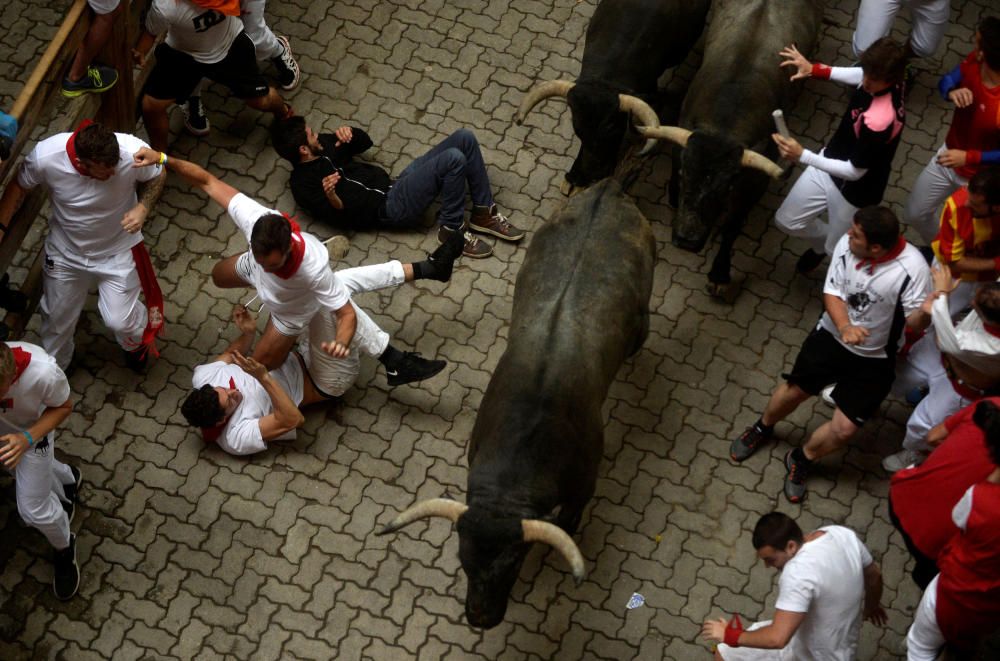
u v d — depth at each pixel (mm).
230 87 7266
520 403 5438
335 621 6113
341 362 6418
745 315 7328
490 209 7418
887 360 5906
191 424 6242
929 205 6934
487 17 8594
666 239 7605
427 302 7250
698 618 6227
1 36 7922
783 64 6719
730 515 6562
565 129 8062
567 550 4859
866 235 5398
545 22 8602
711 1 8148
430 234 7551
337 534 6375
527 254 6406
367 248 7441
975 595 5051
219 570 6234
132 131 7387
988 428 4855
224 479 6512
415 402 6855
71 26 6246
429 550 6344
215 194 6047
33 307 6598
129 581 6180
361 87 8148
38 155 5715
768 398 7008
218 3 6703
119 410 6711
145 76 7504
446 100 8133
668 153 7957
